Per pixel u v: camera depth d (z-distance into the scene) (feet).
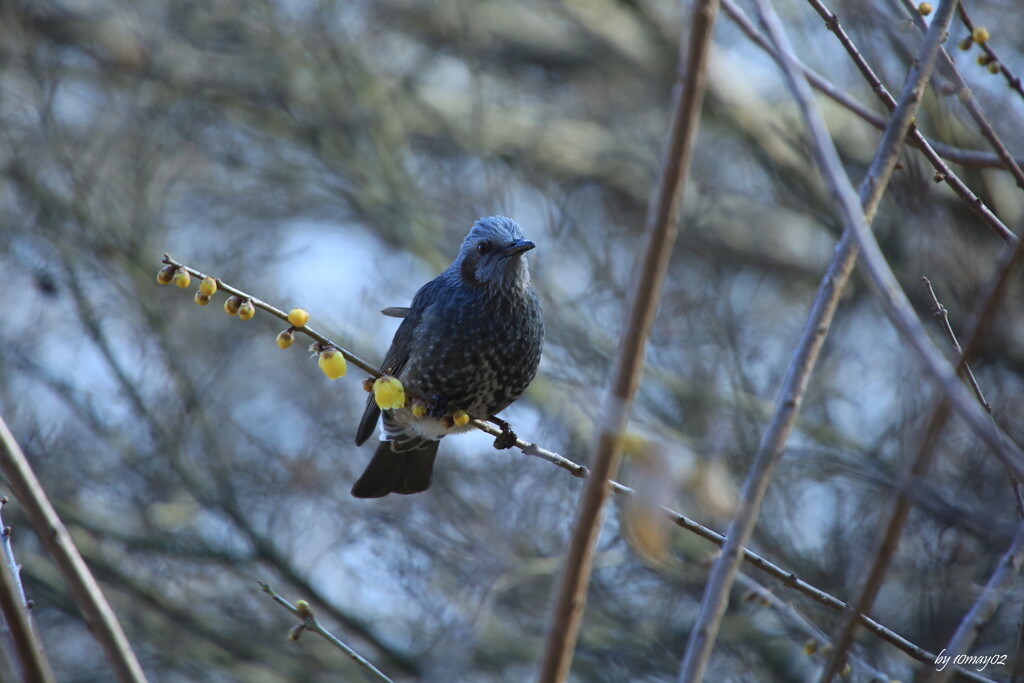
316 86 59.72
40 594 50.67
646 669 43.98
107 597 51.21
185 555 50.34
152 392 51.42
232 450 52.60
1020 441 25.95
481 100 55.47
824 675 12.69
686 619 44.50
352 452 51.13
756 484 13.43
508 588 44.73
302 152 61.41
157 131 56.08
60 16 58.03
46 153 52.11
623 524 11.93
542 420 44.83
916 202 25.66
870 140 55.67
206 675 52.24
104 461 52.70
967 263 26.45
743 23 17.17
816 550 40.47
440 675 39.45
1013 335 28.14
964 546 27.48
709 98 57.77
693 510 32.24
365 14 59.00
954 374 12.28
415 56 63.46
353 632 48.55
